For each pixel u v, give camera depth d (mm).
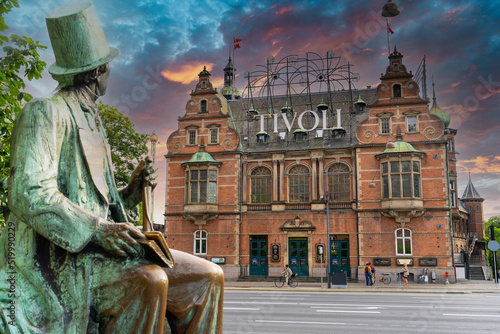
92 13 1783
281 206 36344
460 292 26078
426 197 33562
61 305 1593
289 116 40000
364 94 40500
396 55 35406
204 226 37125
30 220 1502
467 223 70312
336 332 11445
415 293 25969
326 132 38375
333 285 29531
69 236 1500
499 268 60844
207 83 39031
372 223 34156
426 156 34000
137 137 25828
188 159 38375
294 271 35531
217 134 38094
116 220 1982
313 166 36406
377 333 11344
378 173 34656
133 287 1521
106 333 1551
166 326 1793
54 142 1613
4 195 2693
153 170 2082
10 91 3920
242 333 11141
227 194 37094
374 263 33562
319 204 35750
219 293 1857
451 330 11883
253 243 36750
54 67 1798
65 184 1692
